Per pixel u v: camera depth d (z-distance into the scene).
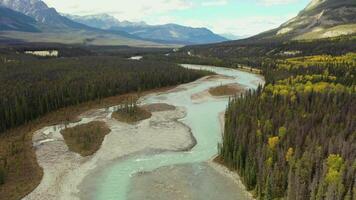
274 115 100.62
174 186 78.94
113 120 124.38
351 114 101.19
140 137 109.62
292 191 65.19
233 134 91.62
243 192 75.75
